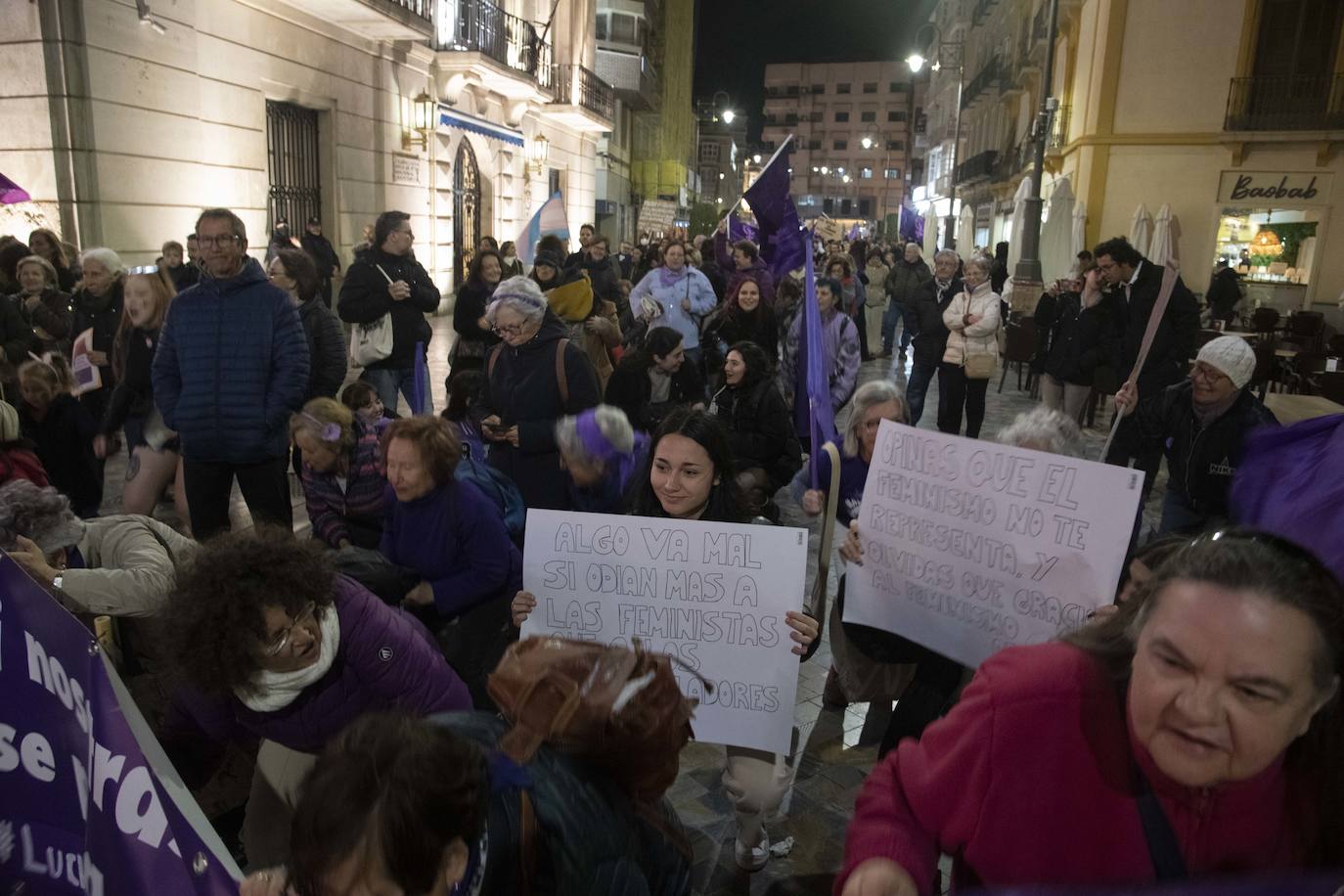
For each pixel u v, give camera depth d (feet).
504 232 77.82
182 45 37.58
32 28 31.83
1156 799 4.09
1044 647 4.59
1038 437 9.73
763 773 9.43
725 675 9.02
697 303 28.81
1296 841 4.00
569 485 14.06
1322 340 49.57
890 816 4.78
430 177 61.87
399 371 25.35
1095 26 72.33
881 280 55.52
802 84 388.78
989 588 8.91
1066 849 4.27
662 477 9.36
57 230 32.94
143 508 17.31
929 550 9.37
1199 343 39.86
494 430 14.60
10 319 21.77
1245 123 66.90
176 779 4.88
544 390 14.55
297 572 6.52
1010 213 106.01
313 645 6.77
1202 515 14.82
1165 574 4.04
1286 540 3.92
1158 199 70.69
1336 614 3.65
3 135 32.89
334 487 13.66
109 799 4.49
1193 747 3.75
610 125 104.63
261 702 6.76
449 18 63.26
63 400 18.08
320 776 3.75
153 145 36.24
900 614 9.71
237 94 41.55
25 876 4.17
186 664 6.43
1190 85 68.39
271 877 4.44
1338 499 6.44
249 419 14.80
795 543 8.76
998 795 4.38
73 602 8.83
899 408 11.61
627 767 4.71
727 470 9.49
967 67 158.10
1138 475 8.05
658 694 4.77
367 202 53.72
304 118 48.47
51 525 8.96
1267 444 7.19
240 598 6.33
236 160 41.70
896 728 10.35
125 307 17.46
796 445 16.84
